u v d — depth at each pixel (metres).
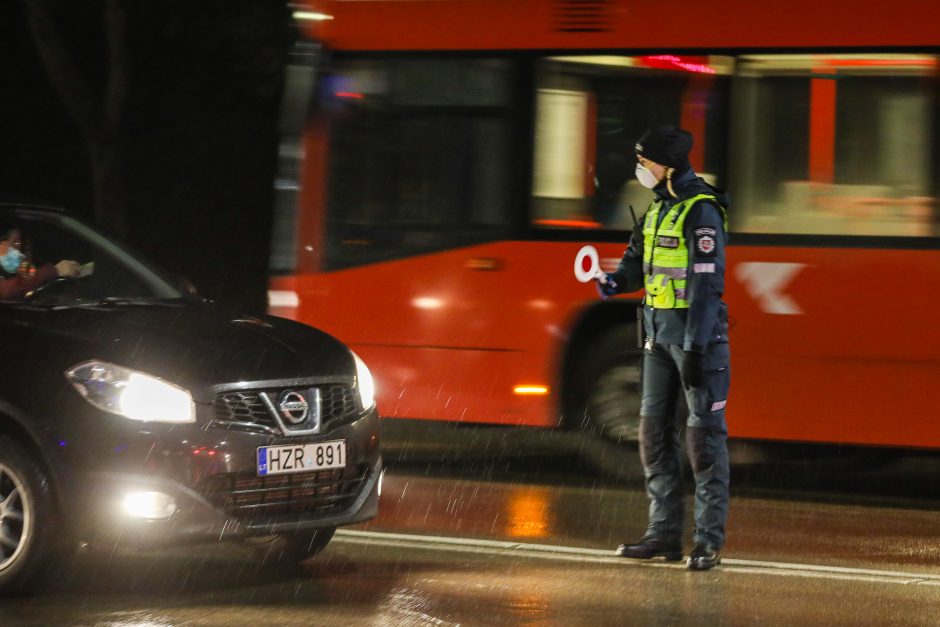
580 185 31.62
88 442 19.62
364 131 33.16
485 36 32.31
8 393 19.94
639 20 31.33
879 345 29.58
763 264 30.23
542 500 28.88
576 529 25.86
